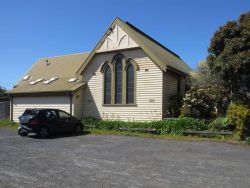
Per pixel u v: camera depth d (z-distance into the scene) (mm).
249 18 18156
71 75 27781
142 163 11109
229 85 19312
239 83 18547
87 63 25047
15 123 27641
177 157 12258
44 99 26469
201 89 21500
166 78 22359
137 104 22547
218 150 13891
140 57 22609
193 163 11109
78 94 24844
